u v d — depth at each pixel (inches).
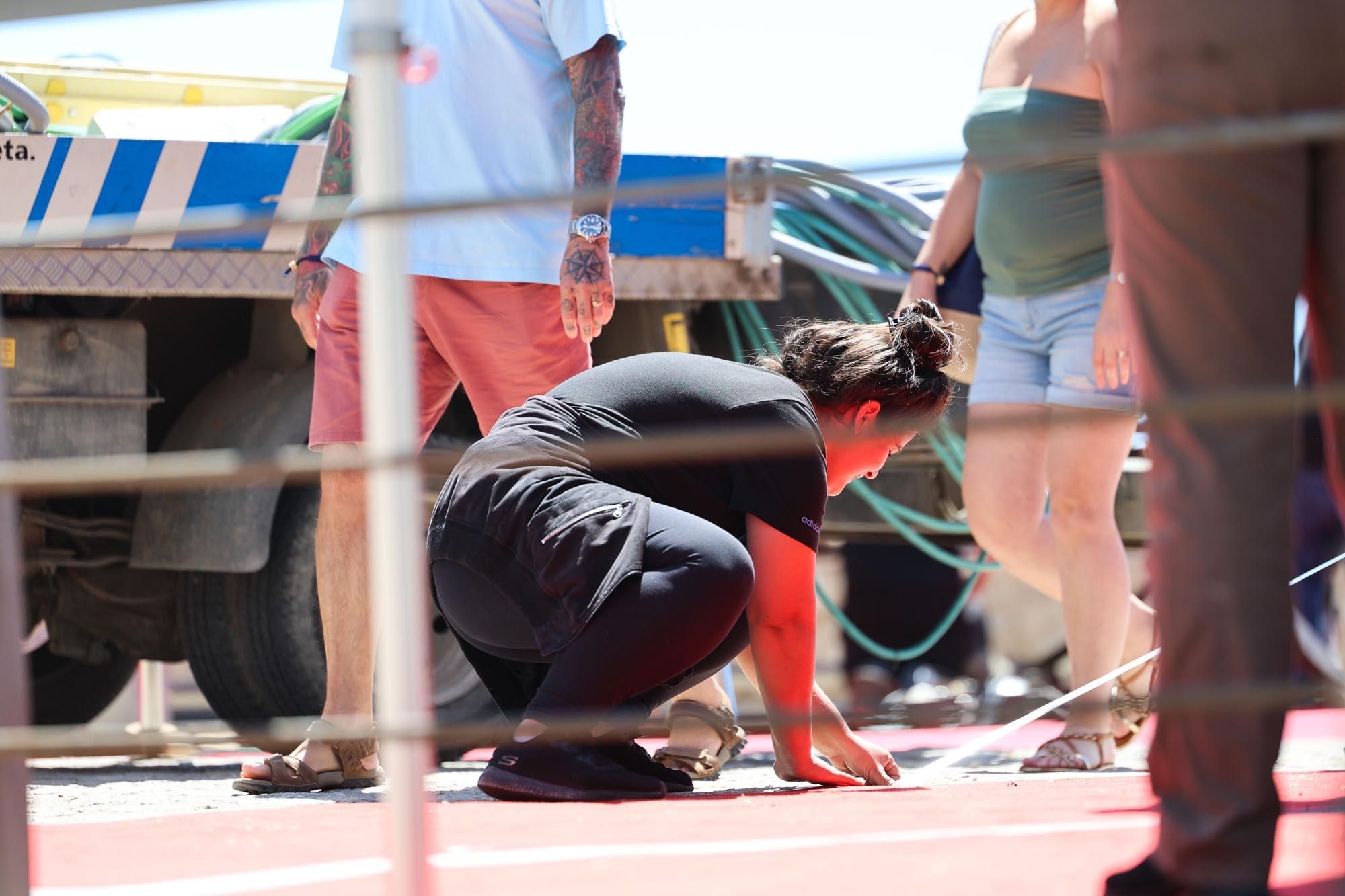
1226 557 200.8
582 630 361.1
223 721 650.2
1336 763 584.4
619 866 237.0
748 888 215.0
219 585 630.5
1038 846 247.0
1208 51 208.8
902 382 405.7
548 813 318.7
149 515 619.8
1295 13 207.0
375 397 165.3
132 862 253.1
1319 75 208.7
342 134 468.4
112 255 573.9
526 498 374.6
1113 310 479.5
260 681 630.5
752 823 291.3
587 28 435.5
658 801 348.2
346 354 441.4
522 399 450.9
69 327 588.7
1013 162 162.9
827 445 408.2
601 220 439.8
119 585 656.4
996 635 1667.1
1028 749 717.9
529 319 446.9
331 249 442.0
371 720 442.9
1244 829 198.7
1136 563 1093.8
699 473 383.6
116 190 573.3
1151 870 205.8
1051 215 508.4
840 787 404.2
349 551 438.0
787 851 248.7
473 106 441.4
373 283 165.5
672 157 649.0
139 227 185.3
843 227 742.5
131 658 768.9
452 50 441.1
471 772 591.8
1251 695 162.2
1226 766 199.5
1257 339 207.5
